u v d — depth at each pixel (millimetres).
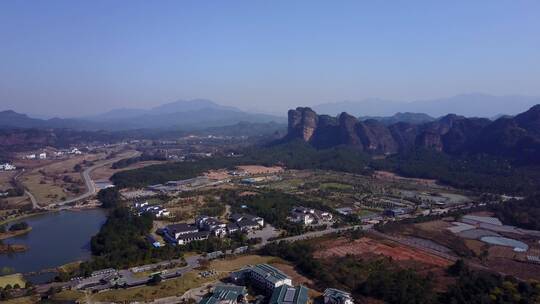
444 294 141750
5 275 168500
